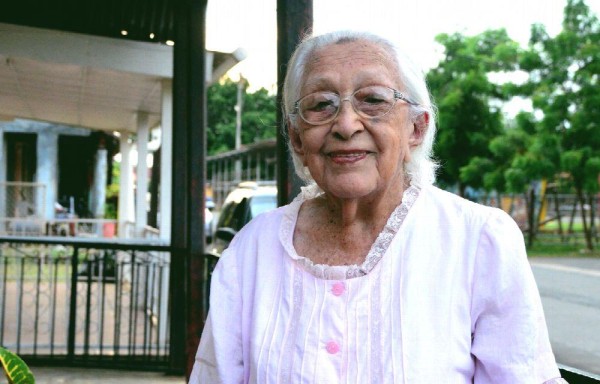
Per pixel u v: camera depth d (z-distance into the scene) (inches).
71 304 230.4
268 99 2181.3
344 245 58.4
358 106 56.5
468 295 54.0
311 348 55.0
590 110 698.2
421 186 59.2
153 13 270.2
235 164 1642.5
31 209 653.9
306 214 61.6
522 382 52.4
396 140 57.0
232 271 62.9
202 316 191.5
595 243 811.4
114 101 390.9
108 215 717.3
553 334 305.3
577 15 738.2
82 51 290.0
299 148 62.2
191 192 196.5
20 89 383.6
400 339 52.9
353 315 54.8
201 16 197.8
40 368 227.3
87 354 230.8
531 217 810.2
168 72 299.1
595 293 424.2
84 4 270.1
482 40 918.4
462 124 844.6
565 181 773.3
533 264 596.4
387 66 57.2
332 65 57.1
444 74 908.0
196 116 197.2
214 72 329.7
